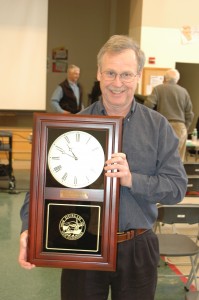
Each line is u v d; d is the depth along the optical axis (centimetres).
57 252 151
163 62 758
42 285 330
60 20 1026
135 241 162
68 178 149
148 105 602
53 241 151
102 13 1041
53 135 148
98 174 149
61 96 654
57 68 1037
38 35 707
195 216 300
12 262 367
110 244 150
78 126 148
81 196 149
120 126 147
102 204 149
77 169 149
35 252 151
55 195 150
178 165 163
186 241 306
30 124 814
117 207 149
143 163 162
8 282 332
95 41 1048
